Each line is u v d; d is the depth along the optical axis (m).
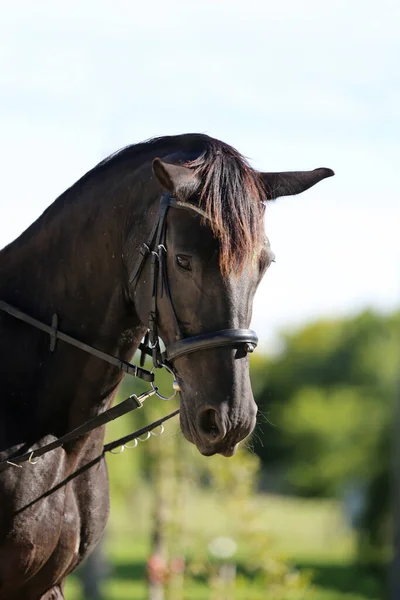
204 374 6.16
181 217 6.33
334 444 71.94
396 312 81.44
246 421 6.12
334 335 81.12
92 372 7.04
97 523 7.50
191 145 6.86
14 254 7.29
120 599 32.03
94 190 7.09
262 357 73.31
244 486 15.58
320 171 6.94
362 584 44.06
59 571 7.14
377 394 74.06
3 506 6.62
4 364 6.98
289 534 66.50
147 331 7.25
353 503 70.75
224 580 15.62
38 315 7.09
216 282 6.16
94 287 7.01
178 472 18.61
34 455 6.67
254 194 6.35
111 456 40.72
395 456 27.48
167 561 17.83
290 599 16.53
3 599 6.86
